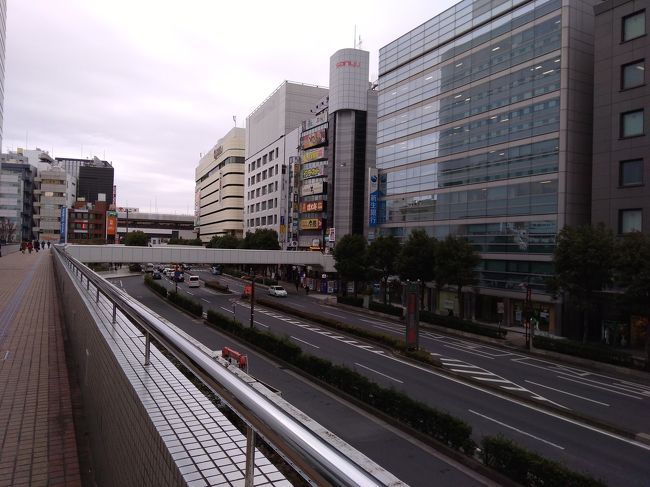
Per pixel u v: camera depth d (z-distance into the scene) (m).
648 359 21.27
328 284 56.28
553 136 30.80
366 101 60.72
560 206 30.06
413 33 44.62
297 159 68.56
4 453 6.03
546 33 31.72
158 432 2.62
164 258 44.06
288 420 1.56
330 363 17.86
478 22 37.12
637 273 21.55
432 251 35.06
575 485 9.01
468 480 10.48
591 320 29.12
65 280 14.48
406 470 10.93
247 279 67.38
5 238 78.75
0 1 44.41
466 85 38.16
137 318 4.27
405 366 21.28
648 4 26.47
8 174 89.69
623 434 13.44
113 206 90.50
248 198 93.88
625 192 27.00
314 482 1.27
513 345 27.00
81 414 7.33
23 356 10.40
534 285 31.50
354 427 13.60
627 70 27.47
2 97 48.53
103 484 4.86
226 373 2.14
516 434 13.31
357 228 59.91
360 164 60.34
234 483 2.04
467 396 16.91
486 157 35.97
